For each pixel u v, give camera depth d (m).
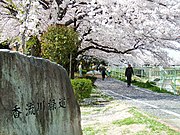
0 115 3.64
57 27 13.97
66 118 5.27
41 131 4.47
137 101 13.71
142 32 16.95
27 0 12.20
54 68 5.04
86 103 12.67
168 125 7.91
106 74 35.12
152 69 22.81
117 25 17.14
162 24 16.97
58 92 5.08
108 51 20.25
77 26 17.86
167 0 16.84
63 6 15.82
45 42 13.87
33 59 4.48
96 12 16.41
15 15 14.29
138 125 7.86
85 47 20.58
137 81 25.56
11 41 16.03
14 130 3.85
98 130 7.77
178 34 17.97
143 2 16.20
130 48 19.70
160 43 18.92
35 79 4.45
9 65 3.92
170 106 12.08
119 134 7.23
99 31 18.03
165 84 19.25
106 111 10.70
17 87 4.02
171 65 20.47
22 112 4.06
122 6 16.00
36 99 4.43
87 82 12.55
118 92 18.06
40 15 15.83
